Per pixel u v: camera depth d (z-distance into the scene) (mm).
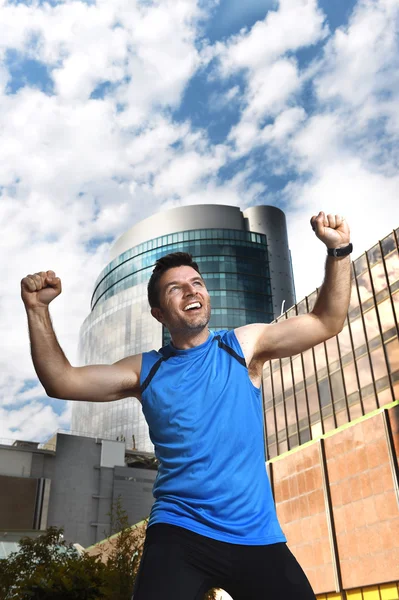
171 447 2447
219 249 119875
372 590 26297
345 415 32406
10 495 65250
